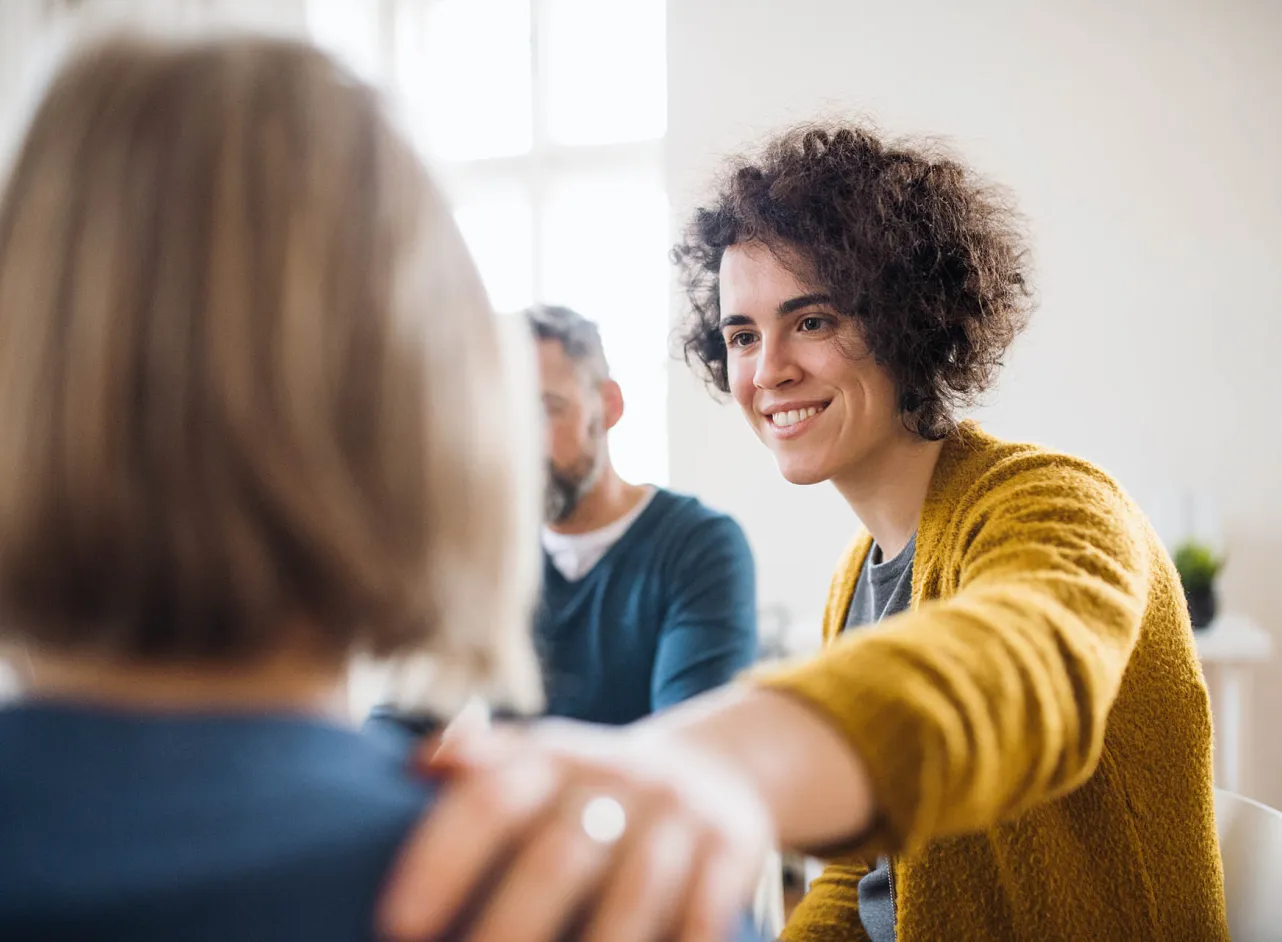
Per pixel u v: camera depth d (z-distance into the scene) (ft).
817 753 1.40
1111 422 10.37
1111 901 2.83
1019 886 2.84
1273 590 10.03
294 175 1.20
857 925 3.64
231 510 1.13
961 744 1.49
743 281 3.39
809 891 3.89
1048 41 10.35
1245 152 9.93
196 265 1.14
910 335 3.18
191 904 1.02
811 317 3.31
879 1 10.73
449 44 13.38
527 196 12.80
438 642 1.27
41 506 1.12
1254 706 10.04
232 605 1.14
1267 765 10.05
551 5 12.77
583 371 4.75
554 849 1.01
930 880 2.97
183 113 1.19
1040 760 1.65
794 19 10.96
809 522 11.23
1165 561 2.94
